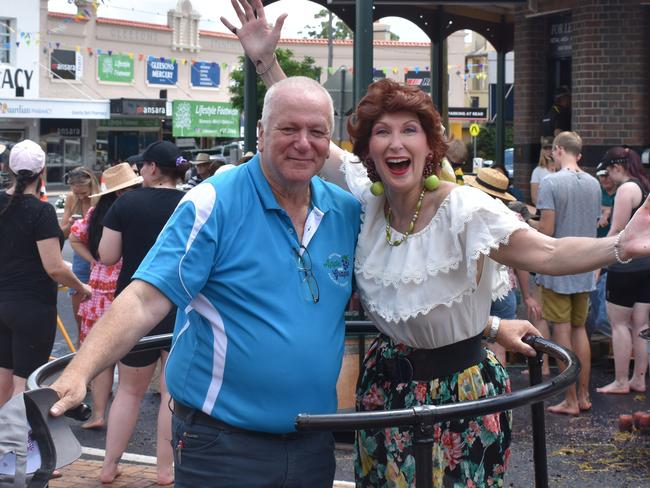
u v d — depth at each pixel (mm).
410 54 49625
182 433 3139
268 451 3090
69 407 2672
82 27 44719
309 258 3154
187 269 2979
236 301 3039
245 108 11469
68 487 5633
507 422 3459
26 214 5855
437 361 3297
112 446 5699
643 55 13945
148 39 48312
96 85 45969
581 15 14117
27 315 5883
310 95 3037
